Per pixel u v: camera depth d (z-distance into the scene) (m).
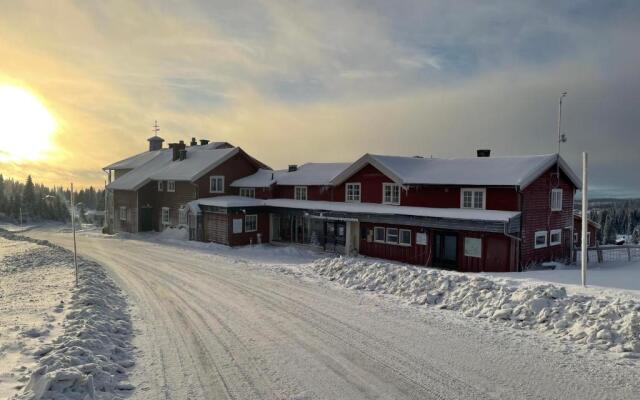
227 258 29.03
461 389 8.57
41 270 24.69
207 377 9.20
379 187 33.53
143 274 22.42
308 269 23.33
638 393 8.30
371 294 17.12
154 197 50.44
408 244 30.11
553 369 9.45
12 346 10.56
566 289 14.86
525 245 26.30
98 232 57.81
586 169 15.94
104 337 11.02
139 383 8.89
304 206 36.31
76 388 7.88
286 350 10.80
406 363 9.91
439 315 13.92
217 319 13.63
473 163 30.66
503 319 13.12
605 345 10.63
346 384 8.85
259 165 47.94
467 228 26.12
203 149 55.56
